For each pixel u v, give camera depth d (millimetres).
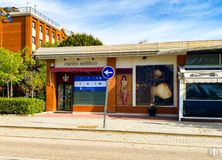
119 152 8625
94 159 7586
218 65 18531
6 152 8406
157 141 10836
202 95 17875
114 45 20781
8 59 30438
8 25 50125
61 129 13688
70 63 21812
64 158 7645
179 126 14734
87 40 40062
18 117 18500
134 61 20656
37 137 11438
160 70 20125
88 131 13297
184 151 8969
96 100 21344
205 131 13078
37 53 21922
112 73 13906
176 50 18547
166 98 19938
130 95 20625
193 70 18000
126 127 14055
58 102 23047
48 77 22359
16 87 38531
